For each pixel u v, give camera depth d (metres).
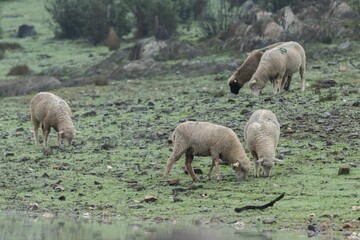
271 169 50.31
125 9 142.75
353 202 42.78
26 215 43.09
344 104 67.06
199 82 93.69
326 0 112.19
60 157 56.56
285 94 73.88
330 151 53.78
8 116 79.31
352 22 105.69
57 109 59.31
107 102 82.88
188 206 43.81
